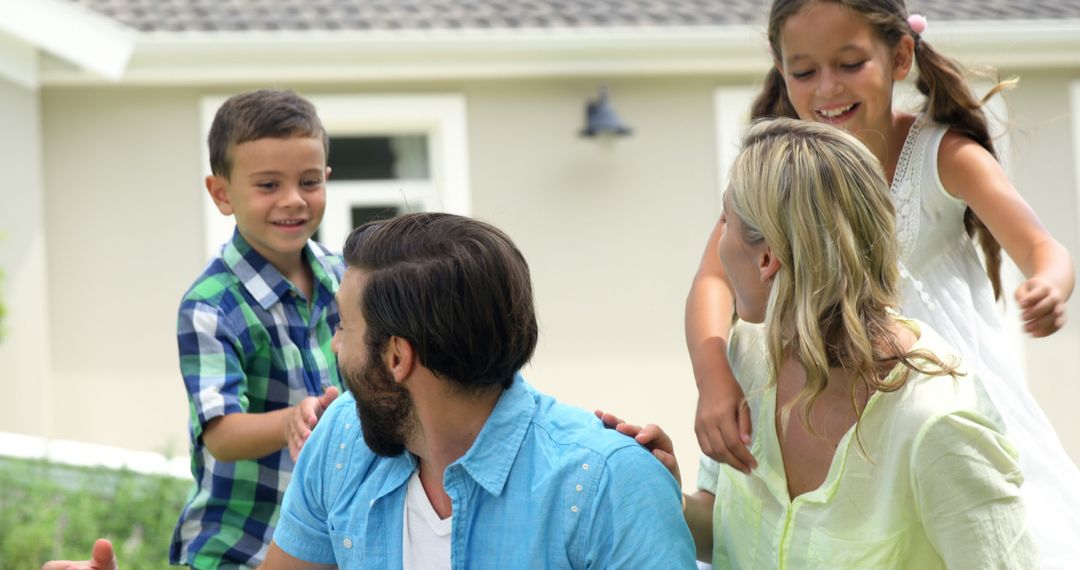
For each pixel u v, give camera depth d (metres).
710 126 8.30
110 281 7.70
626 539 2.09
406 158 8.24
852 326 1.99
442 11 8.18
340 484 2.29
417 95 8.05
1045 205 8.47
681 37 8.00
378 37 7.74
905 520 2.04
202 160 7.79
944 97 2.82
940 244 2.81
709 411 2.24
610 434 2.17
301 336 3.14
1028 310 2.19
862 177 2.04
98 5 7.88
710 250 2.62
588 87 8.20
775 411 2.19
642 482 2.12
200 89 7.81
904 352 2.03
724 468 2.32
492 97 8.14
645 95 8.27
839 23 2.71
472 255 2.07
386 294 2.06
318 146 3.18
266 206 3.09
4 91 7.49
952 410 1.98
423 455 2.20
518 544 2.12
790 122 2.14
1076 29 8.20
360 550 2.23
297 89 7.94
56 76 7.57
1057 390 8.43
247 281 3.09
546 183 8.17
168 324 7.73
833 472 2.06
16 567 5.91
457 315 2.05
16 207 7.52
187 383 2.96
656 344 8.21
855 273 2.01
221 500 3.06
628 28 7.99
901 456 2.01
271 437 2.84
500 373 2.12
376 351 2.11
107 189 7.71
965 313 2.73
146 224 7.74
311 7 8.12
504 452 2.14
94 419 7.64
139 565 5.94
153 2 8.03
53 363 7.64
